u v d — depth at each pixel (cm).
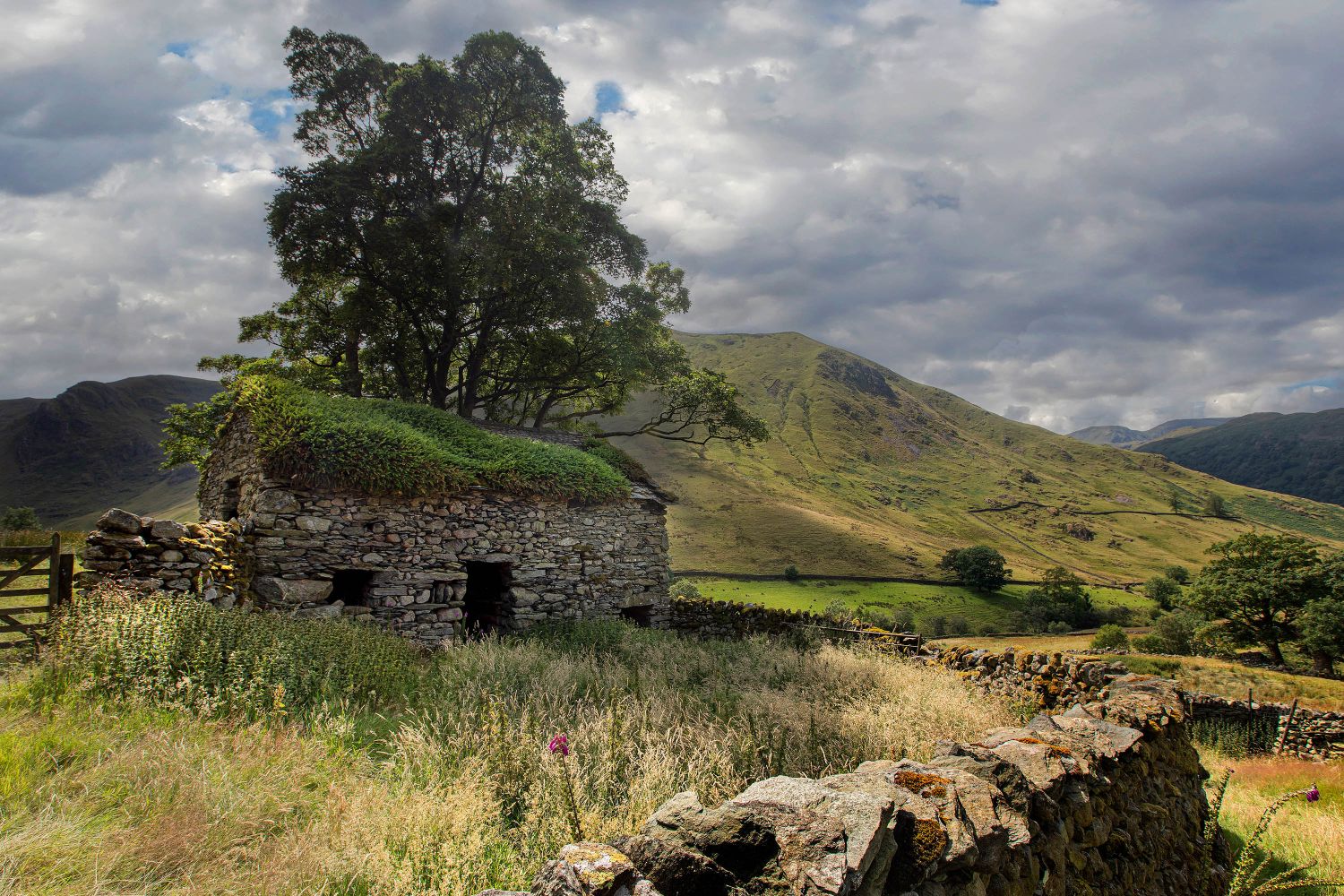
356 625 1037
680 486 13038
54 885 311
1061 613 8131
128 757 457
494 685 768
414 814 419
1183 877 487
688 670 1000
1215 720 1806
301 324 2977
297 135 2800
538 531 1480
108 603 743
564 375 2911
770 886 193
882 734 653
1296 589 4434
